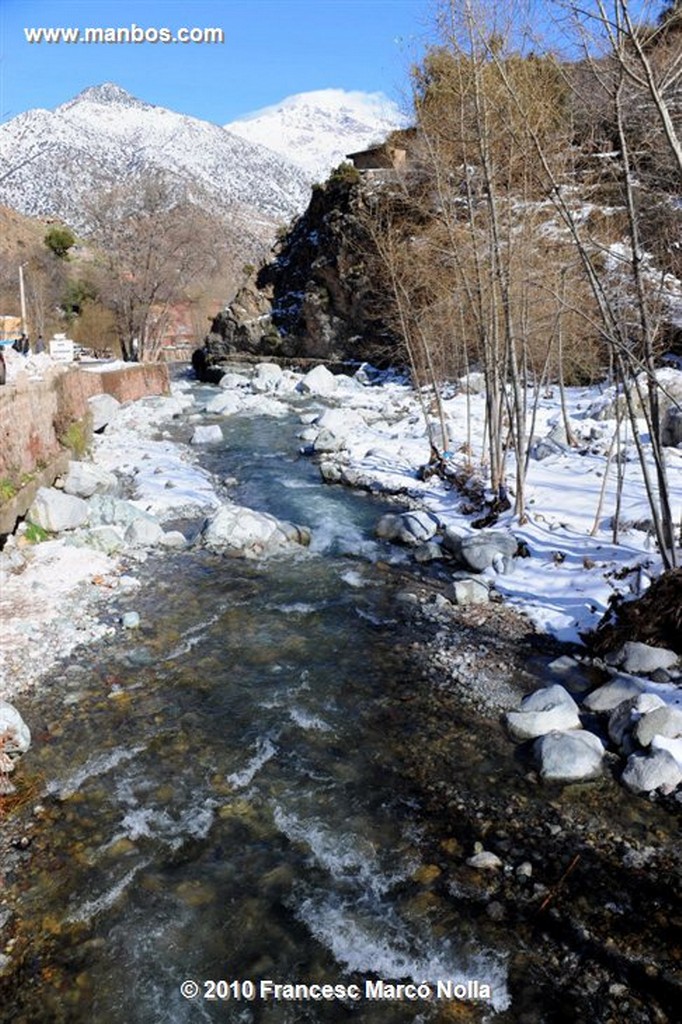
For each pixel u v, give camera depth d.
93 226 60.06
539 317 14.43
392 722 6.61
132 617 8.41
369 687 7.21
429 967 4.19
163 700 6.92
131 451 17.44
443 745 6.26
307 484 15.22
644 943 4.31
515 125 10.63
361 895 4.68
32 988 4.05
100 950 4.28
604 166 11.24
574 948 4.29
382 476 15.13
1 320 26.84
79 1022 3.88
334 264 33.69
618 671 7.42
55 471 12.36
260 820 5.34
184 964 4.21
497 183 12.33
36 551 10.10
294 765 5.98
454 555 10.83
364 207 31.47
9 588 9.02
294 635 8.30
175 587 9.55
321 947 4.32
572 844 5.10
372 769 5.94
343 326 34.25
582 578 9.27
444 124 14.09
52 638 7.95
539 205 12.34
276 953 4.28
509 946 4.31
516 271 12.52
